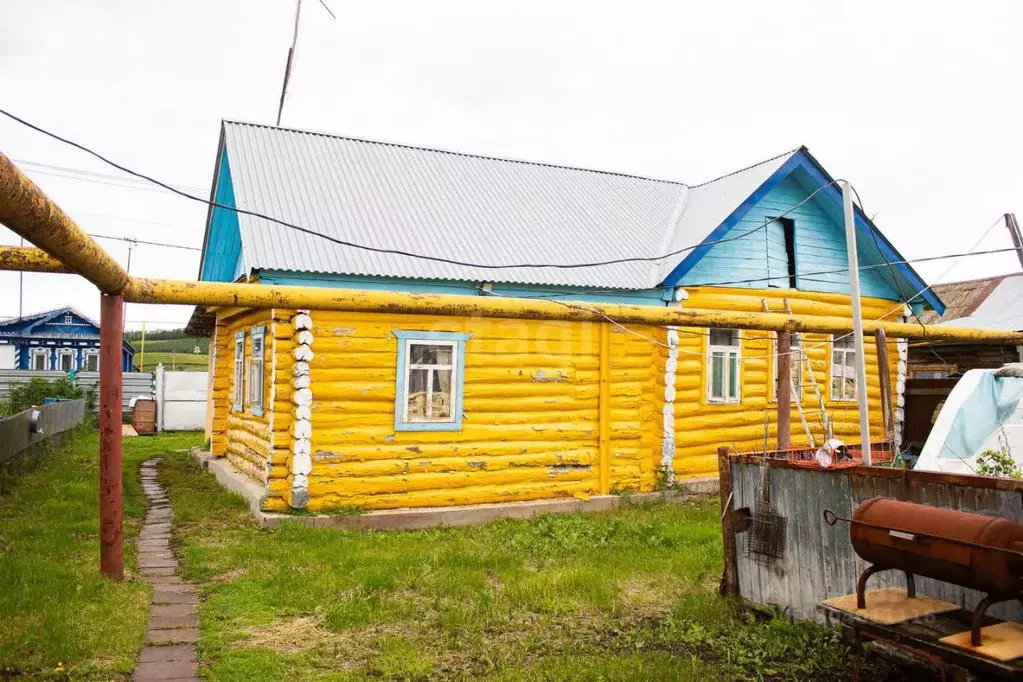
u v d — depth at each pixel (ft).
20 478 41.39
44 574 24.59
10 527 31.32
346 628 21.76
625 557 29.45
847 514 19.85
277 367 35.70
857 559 19.51
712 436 45.39
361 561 28.30
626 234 48.44
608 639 21.15
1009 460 23.09
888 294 52.54
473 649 20.34
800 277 48.70
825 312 49.39
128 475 48.14
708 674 18.44
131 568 26.99
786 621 20.99
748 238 47.11
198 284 27.12
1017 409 27.22
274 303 28.14
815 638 19.83
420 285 38.24
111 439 25.09
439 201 45.96
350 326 36.37
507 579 26.35
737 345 46.91
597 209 51.01
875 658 18.84
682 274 43.47
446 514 36.73
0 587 23.11
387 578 25.86
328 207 41.45
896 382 52.26
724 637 20.97
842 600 17.34
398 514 35.86
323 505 35.60
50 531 31.01
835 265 50.21
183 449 62.69
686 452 44.50
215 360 53.72
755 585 22.56
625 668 18.66
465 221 44.55
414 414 37.83
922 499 18.01
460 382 38.47
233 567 27.81
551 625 22.15
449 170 50.03
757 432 47.44
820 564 20.51
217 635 20.97
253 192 40.47
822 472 20.51
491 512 37.78
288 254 36.35
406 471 37.14
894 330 41.39
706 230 45.11
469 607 23.48
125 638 20.07
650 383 43.47
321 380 35.81
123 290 25.22
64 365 123.54
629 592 25.30
